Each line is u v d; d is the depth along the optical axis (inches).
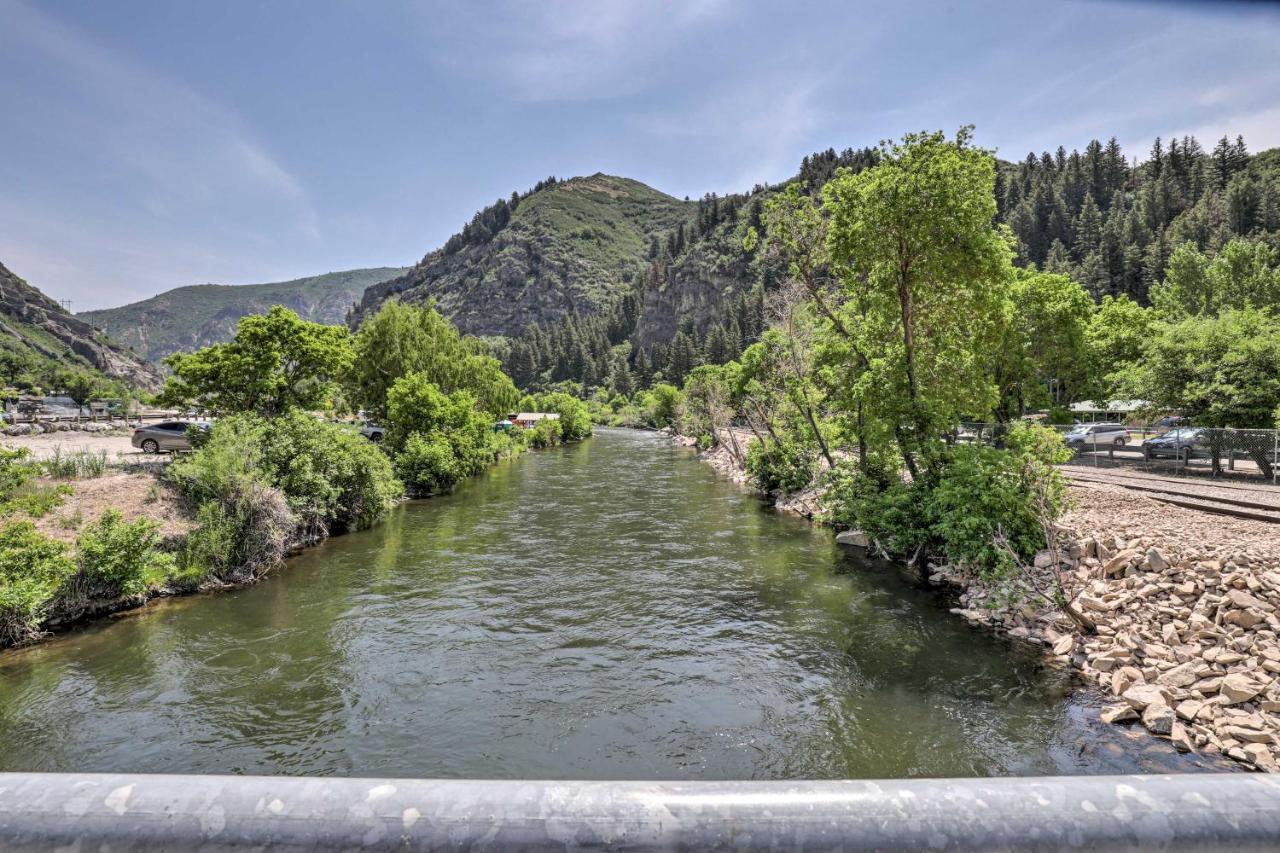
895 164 664.4
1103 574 480.1
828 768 301.3
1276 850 29.6
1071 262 4630.9
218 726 339.3
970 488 566.6
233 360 824.9
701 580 600.4
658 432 3922.2
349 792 31.1
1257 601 381.4
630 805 30.8
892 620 487.5
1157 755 295.4
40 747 318.7
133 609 516.7
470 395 1557.6
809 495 999.0
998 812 30.4
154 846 28.8
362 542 764.0
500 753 315.9
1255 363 828.0
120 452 931.3
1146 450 899.4
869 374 708.7
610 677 396.5
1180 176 5792.3
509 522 893.2
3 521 513.0
